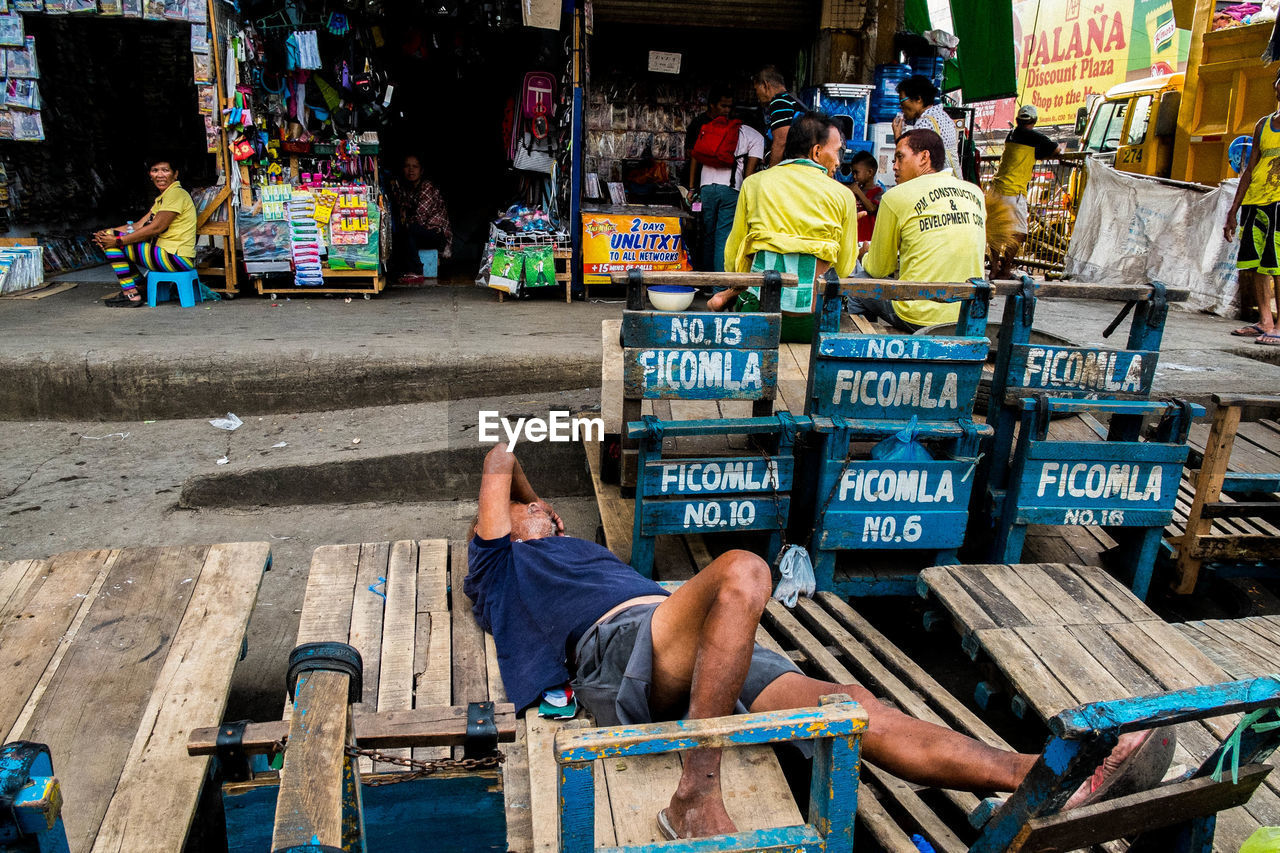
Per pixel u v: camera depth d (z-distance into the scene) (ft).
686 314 11.33
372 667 9.22
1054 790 5.52
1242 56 26.71
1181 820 6.25
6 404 17.61
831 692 7.87
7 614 9.48
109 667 8.67
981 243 14.46
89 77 32.76
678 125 32.63
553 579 9.20
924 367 11.23
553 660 8.84
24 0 22.72
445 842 6.84
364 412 18.03
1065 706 8.74
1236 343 21.75
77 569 10.37
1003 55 29.71
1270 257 21.29
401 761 6.05
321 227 24.45
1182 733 8.90
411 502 16.17
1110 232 30.14
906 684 10.00
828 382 11.18
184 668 8.68
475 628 10.03
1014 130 29.22
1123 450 11.52
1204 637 10.27
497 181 33.55
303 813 4.68
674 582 10.94
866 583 11.85
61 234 30.58
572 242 26.17
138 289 23.56
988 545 13.01
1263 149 21.17
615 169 32.81
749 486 11.33
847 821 5.61
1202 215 26.86
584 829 5.29
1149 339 11.82
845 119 27.63
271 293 25.03
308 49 23.18
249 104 23.48
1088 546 13.35
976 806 8.27
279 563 13.87
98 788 7.16
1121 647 9.79
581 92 25.58
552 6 23.80
